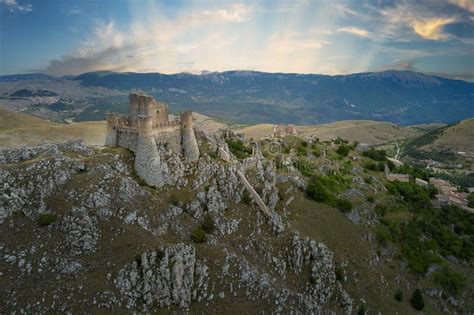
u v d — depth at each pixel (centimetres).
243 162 12694
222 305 8856
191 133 11881
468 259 14112
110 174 9656
